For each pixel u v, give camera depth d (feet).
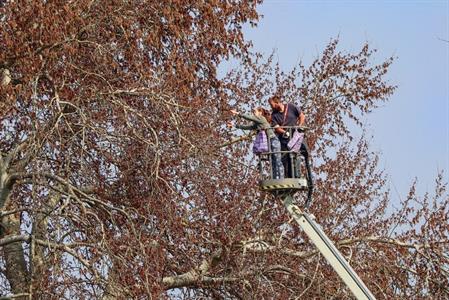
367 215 219.82
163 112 186.70
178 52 203.92
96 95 185.26
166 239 189.16
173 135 187.11
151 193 181.88
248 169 201.77
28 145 183.73
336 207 217.56
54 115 180.45
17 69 193.57
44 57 185.26
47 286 172.55
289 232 206.18
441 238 211.20
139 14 199.00
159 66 199.82
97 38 194.18
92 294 172.86
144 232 181.16
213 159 190.80
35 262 179.11
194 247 195.21
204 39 208.64
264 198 198.80
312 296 195.93
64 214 177.78
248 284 195.93
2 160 194.18
